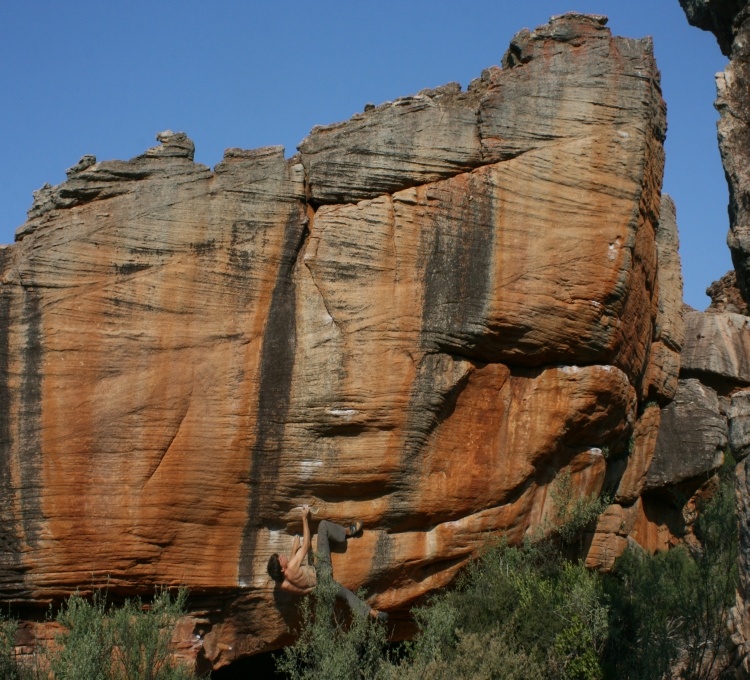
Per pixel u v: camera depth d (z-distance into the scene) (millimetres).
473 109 13500
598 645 14047
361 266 13172
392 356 13094
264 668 16344
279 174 13227
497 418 13719
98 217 12750
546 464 14195
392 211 13297
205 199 12984
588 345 13609
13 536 12414
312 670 12586
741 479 10312
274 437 12930
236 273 12977
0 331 12500
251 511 12992
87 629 11977
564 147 13422
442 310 13180
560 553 14758
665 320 17359
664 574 15914
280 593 13172
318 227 13266
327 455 13070
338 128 13555
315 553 13164
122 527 12508
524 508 14086
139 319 12680
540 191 13359
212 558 12945
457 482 13539
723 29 11789
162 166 12984
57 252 12633
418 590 13836
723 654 15078
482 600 13344
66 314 12547
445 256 13250
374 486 13227
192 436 12695
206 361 12781
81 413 12469
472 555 13875
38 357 12477
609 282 13383
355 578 13414
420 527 13656
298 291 13141
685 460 18266
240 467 12844
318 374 12992
